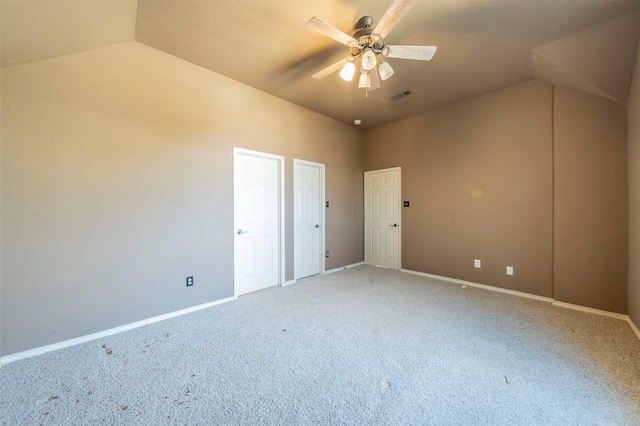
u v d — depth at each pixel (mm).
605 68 2441
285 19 2209
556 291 3029
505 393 1606
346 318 2686
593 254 2803
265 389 1655
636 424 1376
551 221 3115
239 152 3326
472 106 3740
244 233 3441
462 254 3877
